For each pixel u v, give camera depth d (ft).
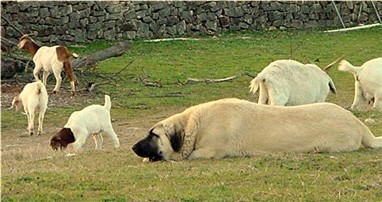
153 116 70.33
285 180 33.09
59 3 107.24
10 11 104.88
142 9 111.96
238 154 38.29
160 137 38.60
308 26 121.80
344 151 38.37
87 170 36.42
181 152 38.50
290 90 54.39
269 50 106.01
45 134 63.52
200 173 34.65
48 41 106.83
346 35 117.60
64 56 78.48
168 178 33.88
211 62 98.48
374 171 34.32
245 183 32.83
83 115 51.24
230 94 80.69
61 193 32.09
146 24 112.16
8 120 67.87
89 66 86.17
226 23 117.50
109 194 31.76
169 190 32.01
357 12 124.77
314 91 55.47
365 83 59.82
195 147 38.52
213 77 90.38
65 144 50.47
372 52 106.01
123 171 35.76
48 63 79.15
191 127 38.45
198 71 93.30
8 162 41.93
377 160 35.99
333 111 38.99
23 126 66.18
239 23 118.52
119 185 33.01
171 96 79.10
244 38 113.70
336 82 86.02
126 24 110.83
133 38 110.93
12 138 61.93
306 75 55.26
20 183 33.71
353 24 124.16
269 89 54.13
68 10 107.65
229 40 111.96
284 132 38.29
